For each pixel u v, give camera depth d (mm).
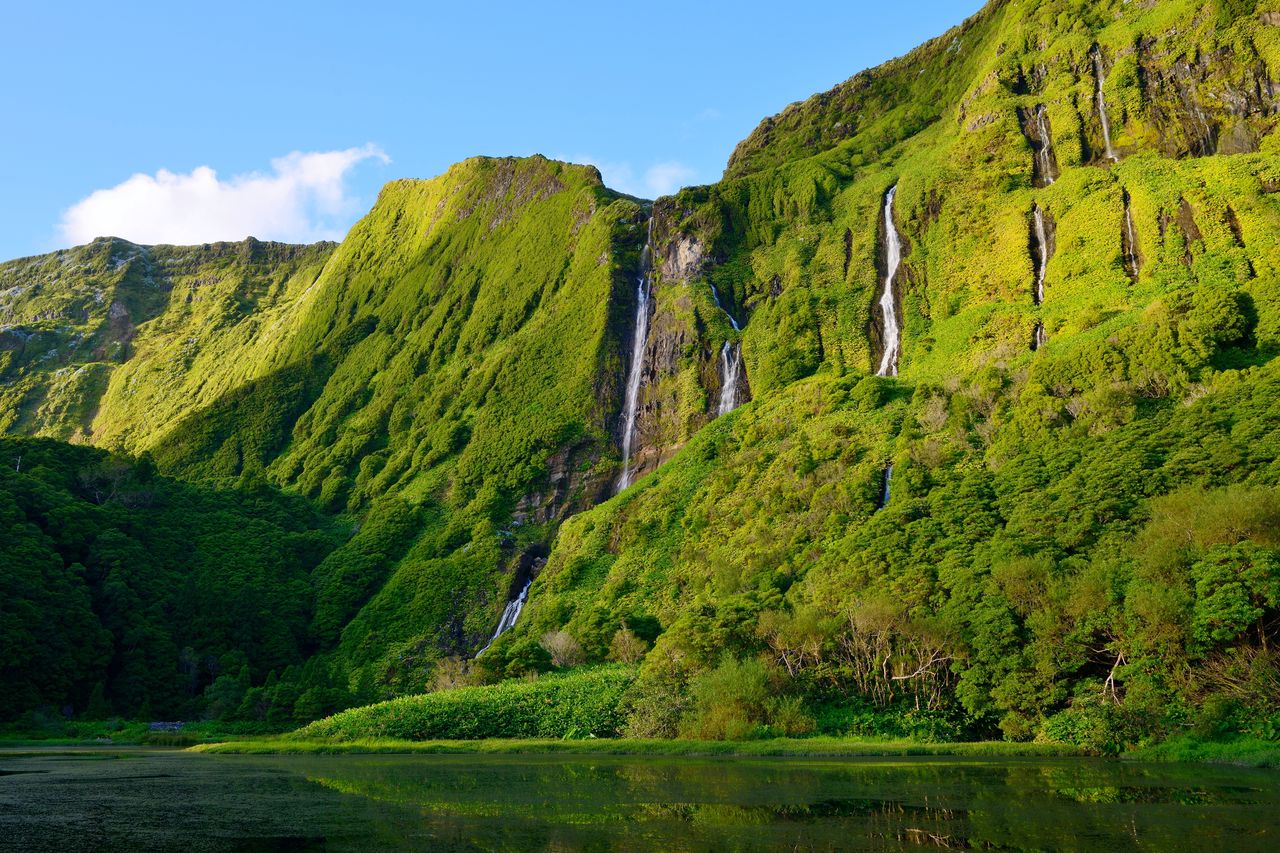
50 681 93188
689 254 164250
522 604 115875
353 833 29078
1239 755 42531
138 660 101438
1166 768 41281
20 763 57281
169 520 130750
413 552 132875
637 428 145500
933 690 59406
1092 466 70000
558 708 67812
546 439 143250
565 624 97750
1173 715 47562
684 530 103875
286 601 122375
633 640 82375
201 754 64875
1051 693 52469
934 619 59656
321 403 194125
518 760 53438
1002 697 54156
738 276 158625
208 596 115750
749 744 55000
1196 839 25844
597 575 106750
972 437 90188
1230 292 84875
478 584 119438
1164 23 136625
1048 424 82312
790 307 142875
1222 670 47312
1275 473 58750
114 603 106188
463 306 199000
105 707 94688
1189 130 126438
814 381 120500
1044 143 140375
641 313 162750
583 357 156625
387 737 67938
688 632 67188
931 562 69312
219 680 99875
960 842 26250
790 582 79625
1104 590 53250
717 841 27078
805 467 96500
